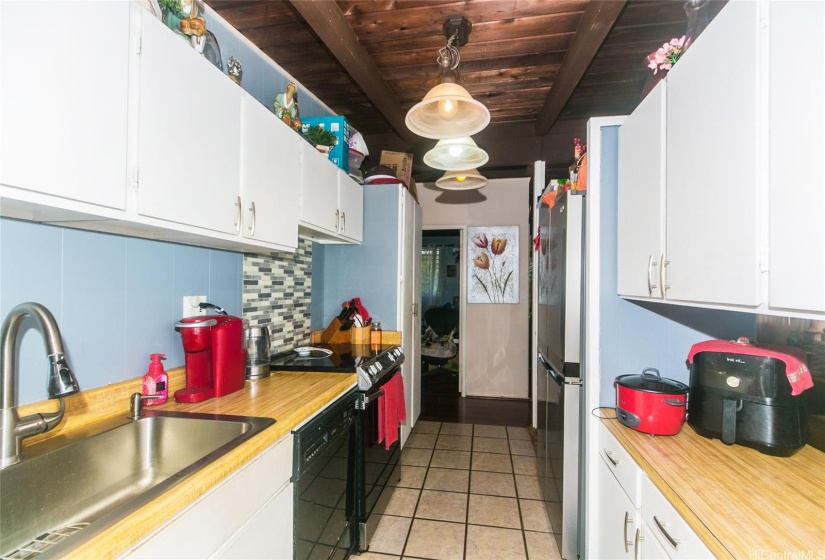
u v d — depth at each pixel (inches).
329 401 59.8
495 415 150.3
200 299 64.8
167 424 47.8
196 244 62.4
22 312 35.3
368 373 74.2
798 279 27.7
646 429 51.5
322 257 110.3
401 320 109.1
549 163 139.6
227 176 52.3
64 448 38.5
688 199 41.8
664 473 40.8
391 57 92.7
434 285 252.7
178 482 32.7
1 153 27.8
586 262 65.6
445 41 85.7
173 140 43.2
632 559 47.4
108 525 27.1
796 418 43.4
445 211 179.6
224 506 36.7
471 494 94.2
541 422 97.7
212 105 49.4
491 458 113.7
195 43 50.1
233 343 59.4
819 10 26.0
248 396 57.6
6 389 34.6
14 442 34.8
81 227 44.6
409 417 119.3
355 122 132.5
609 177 64.3
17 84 28.7
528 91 110.3
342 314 104.0
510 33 83.0
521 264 173.6
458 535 78.8
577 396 67.7
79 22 33.0
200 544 33.7
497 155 136.6
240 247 67.1
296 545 49.8
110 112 35.9
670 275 45.5
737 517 32.8
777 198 29.6
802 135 27.4
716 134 36.9
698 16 47.5
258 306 81.4
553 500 77.4
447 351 205.0
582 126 131.3
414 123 68.5
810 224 26.7
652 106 50.7
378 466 81.4
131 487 44.5
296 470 49.6
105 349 48.6
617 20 78.4
